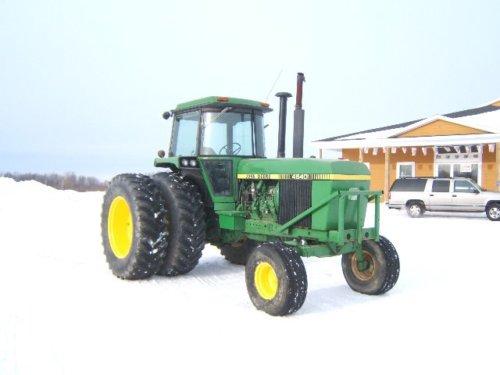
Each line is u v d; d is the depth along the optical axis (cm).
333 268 686
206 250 845
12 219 1193
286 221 547
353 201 519
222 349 366
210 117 611
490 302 509
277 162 560
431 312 471
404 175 2334
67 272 624
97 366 330
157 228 578
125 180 605
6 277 583
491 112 2636
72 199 1741
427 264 729
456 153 2175
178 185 600
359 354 361
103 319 431
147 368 328
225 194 611
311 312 471
